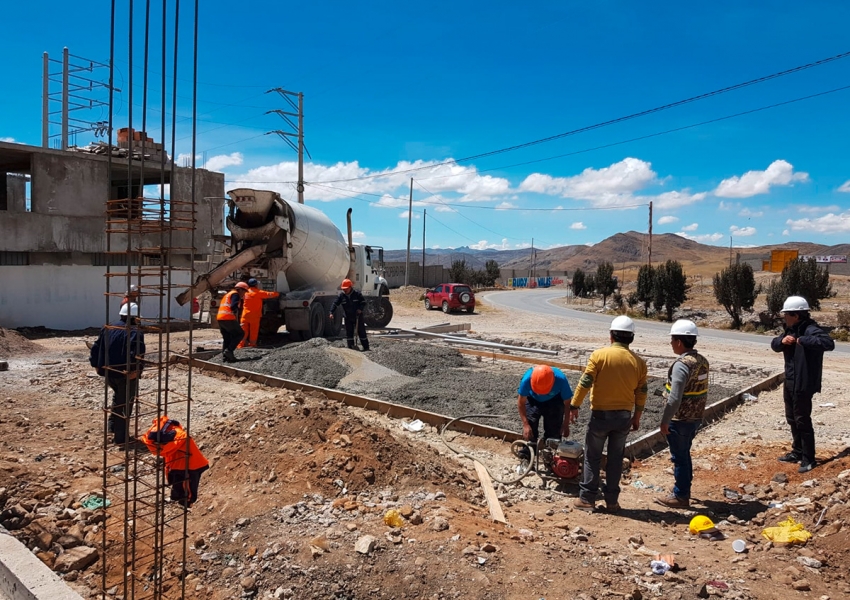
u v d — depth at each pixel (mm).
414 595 3822
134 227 3689
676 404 5660
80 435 7652
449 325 22703
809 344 6383
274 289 16297
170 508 5297
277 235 16016
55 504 5445
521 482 6422
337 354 12625
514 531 4895
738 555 4676
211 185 23969
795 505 5426
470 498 5738
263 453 5742
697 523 5199
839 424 8953
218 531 4715
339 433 5816
